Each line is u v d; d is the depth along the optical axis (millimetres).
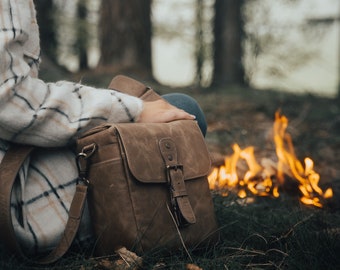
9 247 1730
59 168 1839
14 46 1745
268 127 5199
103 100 1835
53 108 1766
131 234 1735
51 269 1735
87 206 1847
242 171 3102
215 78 12664
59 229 1784
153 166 1786
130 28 9477
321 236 1969
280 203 2689
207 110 6250
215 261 1822
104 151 1761
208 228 1897
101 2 9617
